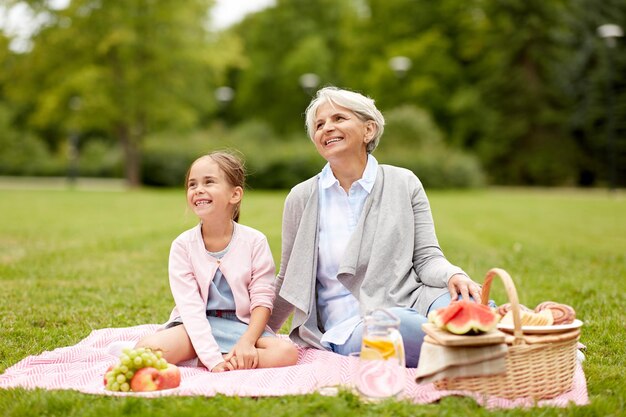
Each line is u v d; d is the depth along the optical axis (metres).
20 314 5.36
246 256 4.02
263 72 47.31
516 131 39.69
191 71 32.97
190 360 3.90
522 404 3.04
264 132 37.75
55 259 8.60
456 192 31.64
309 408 2.95
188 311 3.87
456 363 3.05
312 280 3.98
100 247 9.98
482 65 41.59
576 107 39.78
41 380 3.48
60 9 29.56
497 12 40.81
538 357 3.13
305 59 45.31
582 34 39.94
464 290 3.57
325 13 48.78
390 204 3.93
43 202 20.30
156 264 8.43
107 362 3.85
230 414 2.92
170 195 25.80
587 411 2.99
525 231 13.27
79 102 31.41
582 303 5.86
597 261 8.86
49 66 30.47
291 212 4.12
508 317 3.32
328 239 4.00
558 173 40.00
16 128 48.09
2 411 3.04
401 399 3.09
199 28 32.50
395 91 41.69
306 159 33.03
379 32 43.22
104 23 29.77
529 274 7.69
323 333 4.06
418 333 3.50
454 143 41.62
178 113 33.28
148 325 4.80
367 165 4.02
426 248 3.90
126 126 32.25
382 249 3.82
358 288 3.87
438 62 41.38
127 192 27.81
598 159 40.38
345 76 44.16
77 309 5.63
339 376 3.50
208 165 3.99
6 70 30.48
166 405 3.02
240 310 4.00
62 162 45.41
